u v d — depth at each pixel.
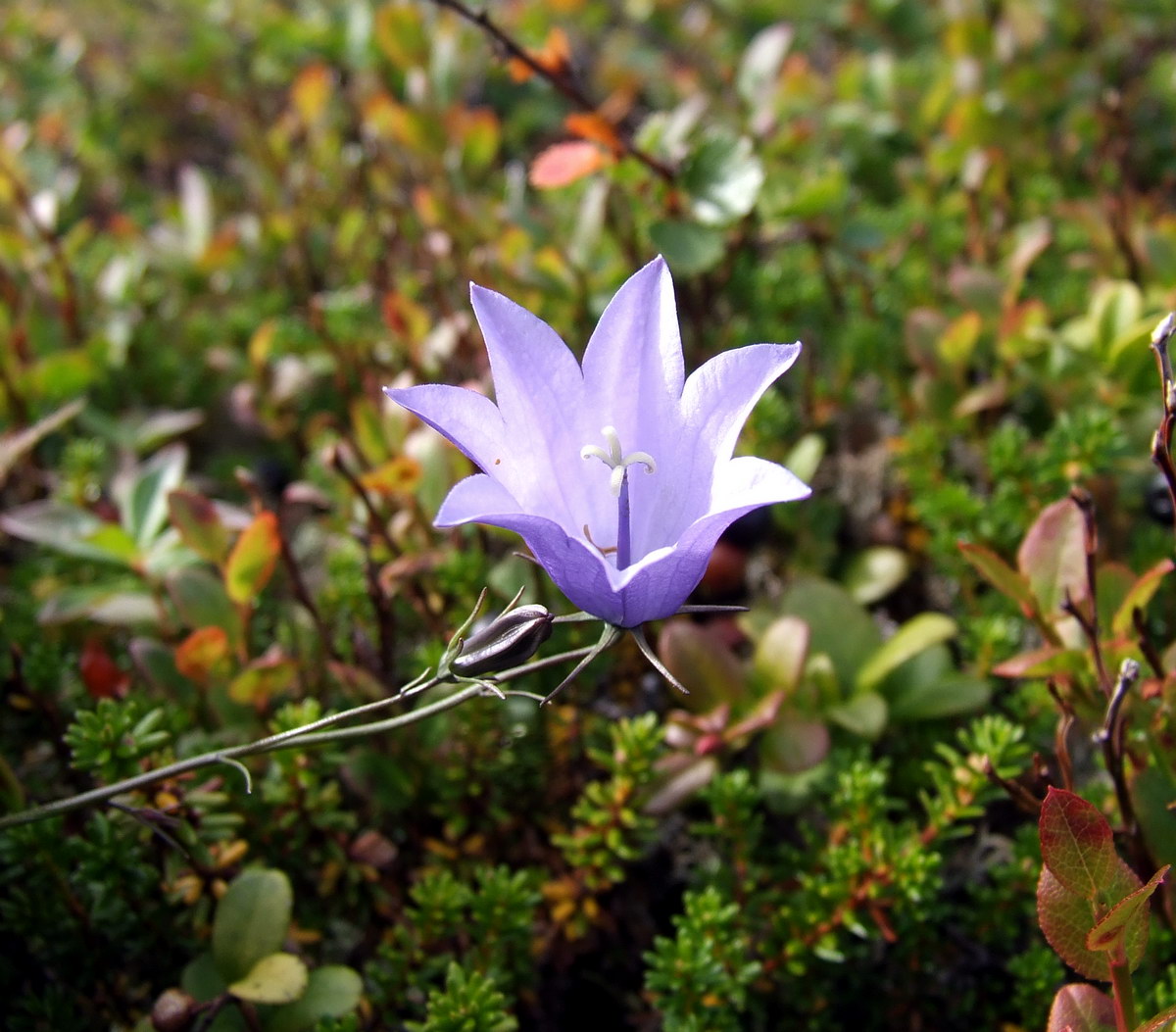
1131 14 0.32
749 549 0.19
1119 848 0.15
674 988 0.13
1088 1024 0.12
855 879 0.14
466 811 0.16
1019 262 0.20
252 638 0.18
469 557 0.17
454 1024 0.13
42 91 0.33
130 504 0.18
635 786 0.15
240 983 0.13
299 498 0.18
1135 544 0.18
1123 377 0.18
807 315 0.23
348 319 0.23
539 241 0.21
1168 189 0.27
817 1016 0.15
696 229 0.19
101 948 0.15
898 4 0.32
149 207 0.30
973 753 0.14
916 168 0.26
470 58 0.30
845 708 0.16
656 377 0.12
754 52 0.24
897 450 0.20
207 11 0.34
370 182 0.27
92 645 0.16
